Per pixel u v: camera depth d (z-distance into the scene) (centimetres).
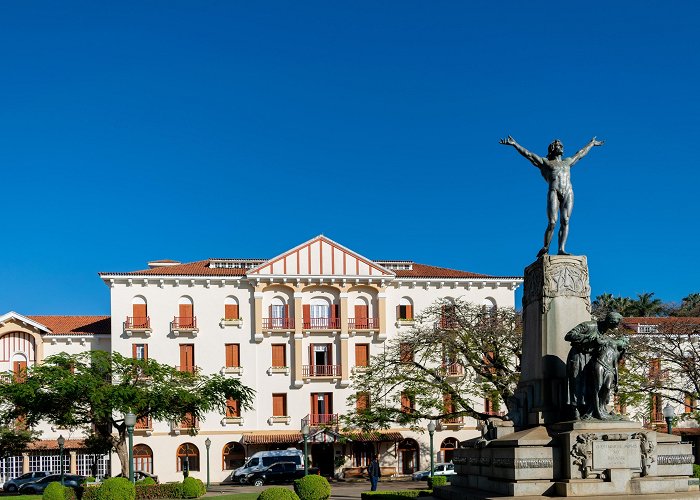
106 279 6172
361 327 6356
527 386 2031
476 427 6262
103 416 4534
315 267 6338
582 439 1758
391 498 2894
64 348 6262
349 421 4341
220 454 6131
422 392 4188
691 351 4088
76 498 3809
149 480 4291
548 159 2111
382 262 6888
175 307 6241
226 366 6228
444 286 6481
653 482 1747
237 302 6319
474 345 4106
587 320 1988
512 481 1777
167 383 4772
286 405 6247
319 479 3100
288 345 6316
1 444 5484
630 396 3903
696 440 5694
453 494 2023
